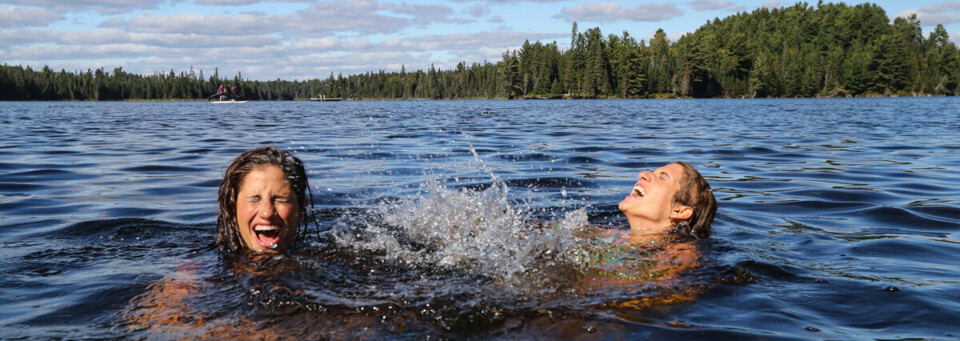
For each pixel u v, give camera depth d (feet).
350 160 25.38
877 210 14.89
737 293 8.16
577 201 16.30
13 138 37.37
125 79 434.30
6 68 346.74
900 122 58.08
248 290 8.00
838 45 366.02
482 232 11.32
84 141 35.45
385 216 13.16
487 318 7.13
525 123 58.18
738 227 12.94
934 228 12.85
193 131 46.09
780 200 16.52
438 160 25.52
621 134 42.29
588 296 7.93
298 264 9.12
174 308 7.45
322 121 63.87
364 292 7.93
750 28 419.13
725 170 23.03
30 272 9.04
